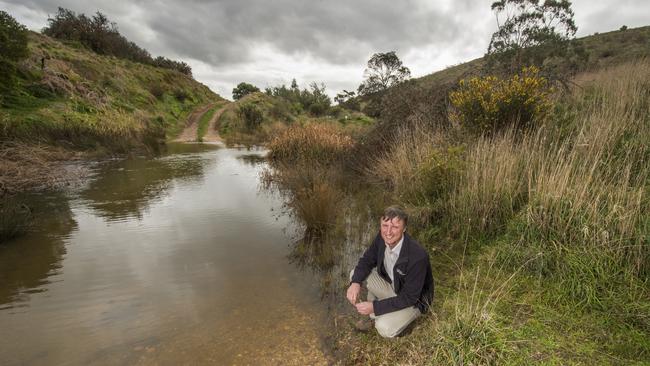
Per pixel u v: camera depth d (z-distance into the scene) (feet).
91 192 24.13
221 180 29.45
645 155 12.44
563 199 10.37
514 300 8.68
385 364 7.48
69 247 14.67
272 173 30.94
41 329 9.08
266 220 18.44
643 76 22.21
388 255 8.20
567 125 15.87
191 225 17.61
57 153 33.94
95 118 52.08
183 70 171.83
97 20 123.75
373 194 20.61
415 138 20.54
